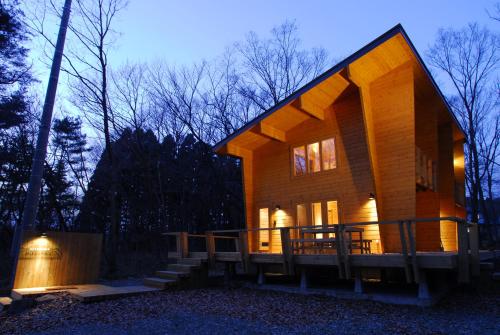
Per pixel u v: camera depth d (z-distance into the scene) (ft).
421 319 21.76
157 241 79.71
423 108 46.80
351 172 40.14
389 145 37.63
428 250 43.83
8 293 33.22
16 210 80.23
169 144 80.74
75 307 26.08
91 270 37.50
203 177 80.07
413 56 36.52
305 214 43.29
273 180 47.01
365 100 37.65
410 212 35.17
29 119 69.72
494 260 40.52
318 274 34.99
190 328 20.24
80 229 88.58
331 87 39.29
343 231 28.40
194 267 36.40
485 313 23.45
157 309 25.43
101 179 79.66
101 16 59.11
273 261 33.14
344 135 41.47
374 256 26.91
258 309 25.27
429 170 43.88
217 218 88.17
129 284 40.27
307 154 44.39
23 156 74.13
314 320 21.90
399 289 29.30
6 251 71.36
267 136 44.09
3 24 52.49
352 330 19.48
